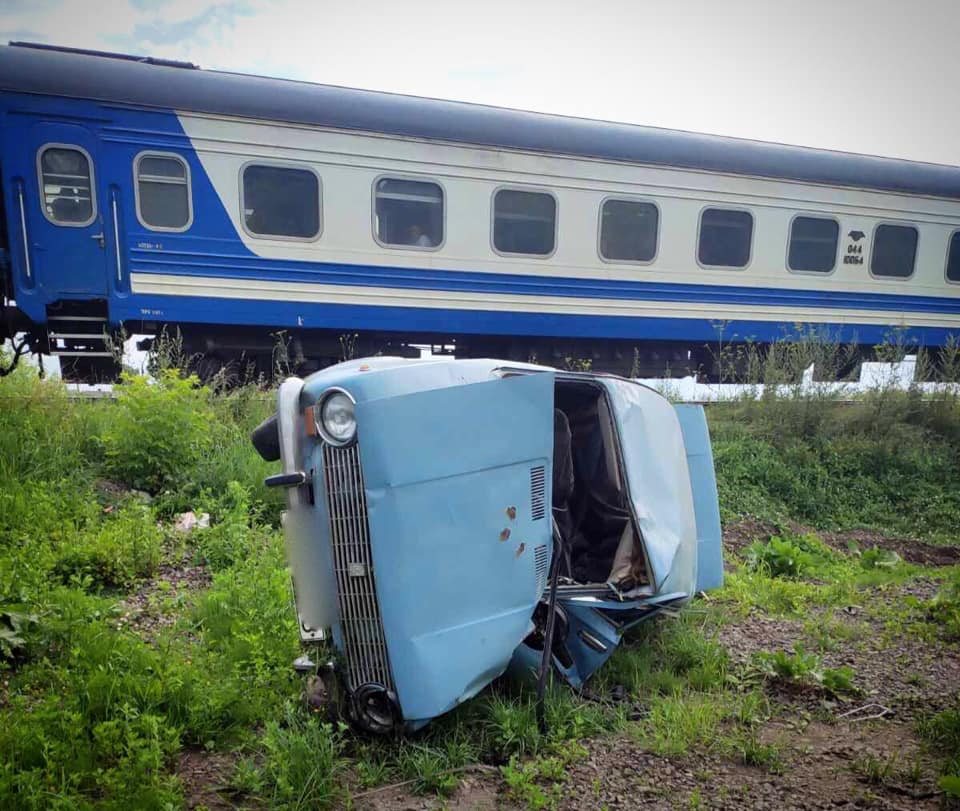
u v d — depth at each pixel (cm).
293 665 311
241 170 927
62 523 529
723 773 297
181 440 662
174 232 910
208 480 652
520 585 303
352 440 281
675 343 1280
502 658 296
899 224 1333
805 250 1267
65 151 868
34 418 677
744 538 791
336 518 286
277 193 949
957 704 371
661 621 450
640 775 291
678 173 1154
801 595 575
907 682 402
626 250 1139
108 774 254
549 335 1106
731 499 889
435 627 279
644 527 362
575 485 410
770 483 944
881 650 457
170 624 407
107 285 895
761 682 388
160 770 271
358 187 980
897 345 1265
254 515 603
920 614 531
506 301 1073
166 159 902
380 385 287
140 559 491
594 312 1127
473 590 288
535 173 1067
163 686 313
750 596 550
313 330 1038
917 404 1187
